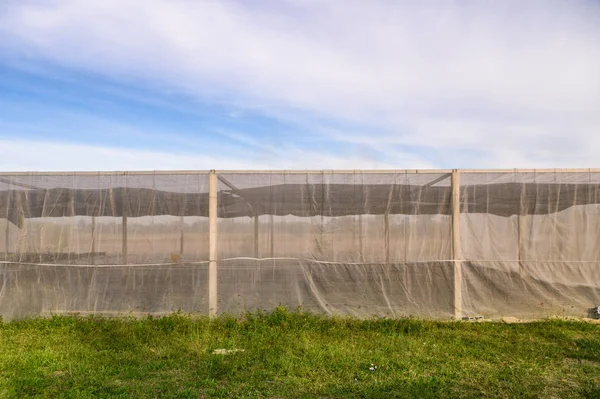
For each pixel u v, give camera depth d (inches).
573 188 332.8
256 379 214.1
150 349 257.4
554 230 330.3
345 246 327.6
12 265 329.1
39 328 300.2
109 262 327.3
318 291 324.5
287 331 292.8
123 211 331.0
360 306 323.9
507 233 330.3
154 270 326.0
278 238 327.3
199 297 323.0
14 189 334.6
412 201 330.6
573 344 267.3
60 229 331.3
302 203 329.4
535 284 327.6
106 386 205.3
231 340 271.0
